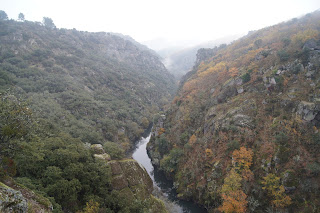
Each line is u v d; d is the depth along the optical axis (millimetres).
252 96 52062
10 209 13195
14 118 19344
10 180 18547
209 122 56438
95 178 32375
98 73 124250
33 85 77375
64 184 27203
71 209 27750
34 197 18719
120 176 38000
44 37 134625
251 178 38375
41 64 102250
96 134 64562
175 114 76125
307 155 35750
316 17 115688
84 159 36188
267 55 62438
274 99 46875
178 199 47562
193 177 48406
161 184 55250
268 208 33812
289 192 34031
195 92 76500
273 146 39812
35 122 21984
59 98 77438
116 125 84875
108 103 99062
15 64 90312
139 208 32812
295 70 48656
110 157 43438
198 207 44406
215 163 45625
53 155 31562
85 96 88062
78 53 140625
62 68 107625
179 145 61969
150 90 145375
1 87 59250
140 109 115625
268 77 51625
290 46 59594
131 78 146125
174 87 187750
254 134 44312
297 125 39719
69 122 64562
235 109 51625
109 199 32062
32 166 28094
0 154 19344
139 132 92875
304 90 44219
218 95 62625
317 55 47625
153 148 74062
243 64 70688
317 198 31391
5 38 107688
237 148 44031
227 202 35688
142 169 44750
